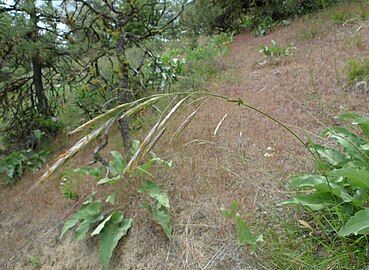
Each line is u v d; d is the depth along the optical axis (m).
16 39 4.89
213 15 10.62
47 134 5.77
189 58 8.06
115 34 4.66
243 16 10.75
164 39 7.95
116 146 4.44
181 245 2.76
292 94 4.24
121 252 2.97
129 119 4.50
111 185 3.54
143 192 3.23
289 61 5.62
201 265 2.54
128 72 4.82
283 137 3.39
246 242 2.25
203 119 4.10
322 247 2.23
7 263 3.64
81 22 5.30
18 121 5.81
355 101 3.71
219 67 6.46
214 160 3.33
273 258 2.26
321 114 3.65
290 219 2.48
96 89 5.29
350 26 6.25
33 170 5.00
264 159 3.13
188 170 3.30
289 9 9.41
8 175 4.89
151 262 2.79
